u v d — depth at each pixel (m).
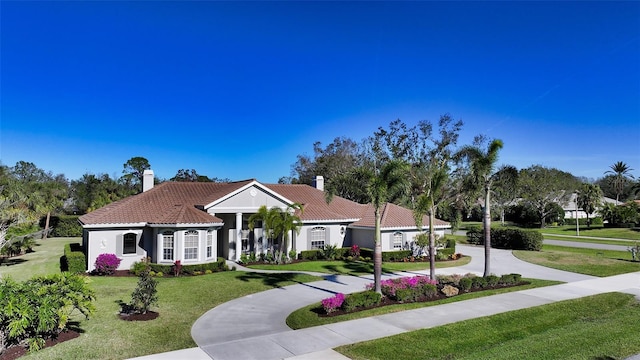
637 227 63.00
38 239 47.09
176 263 23.70
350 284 21.62
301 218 30.98
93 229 24.70
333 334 12.79
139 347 11.59
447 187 35.75
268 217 27.27
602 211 68.56
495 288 19.88
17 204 30.02
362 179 18.11
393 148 53.22
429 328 13.22
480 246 42.12
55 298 11.36
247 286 20.69
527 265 29.12
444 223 33.84
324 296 18.70
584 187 71.12
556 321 14.52
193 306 16.66
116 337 12.39
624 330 13.13
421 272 25.92
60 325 11.48
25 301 10.48
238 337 12.77
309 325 13.91
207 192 32.50
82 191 65.12
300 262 29.31
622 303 17.17
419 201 20.27
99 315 14.87
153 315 14.98
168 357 10.83
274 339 12.38
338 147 62.53
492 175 22.20
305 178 65.94
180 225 24.56
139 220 25.61
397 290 16.94
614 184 92.00
